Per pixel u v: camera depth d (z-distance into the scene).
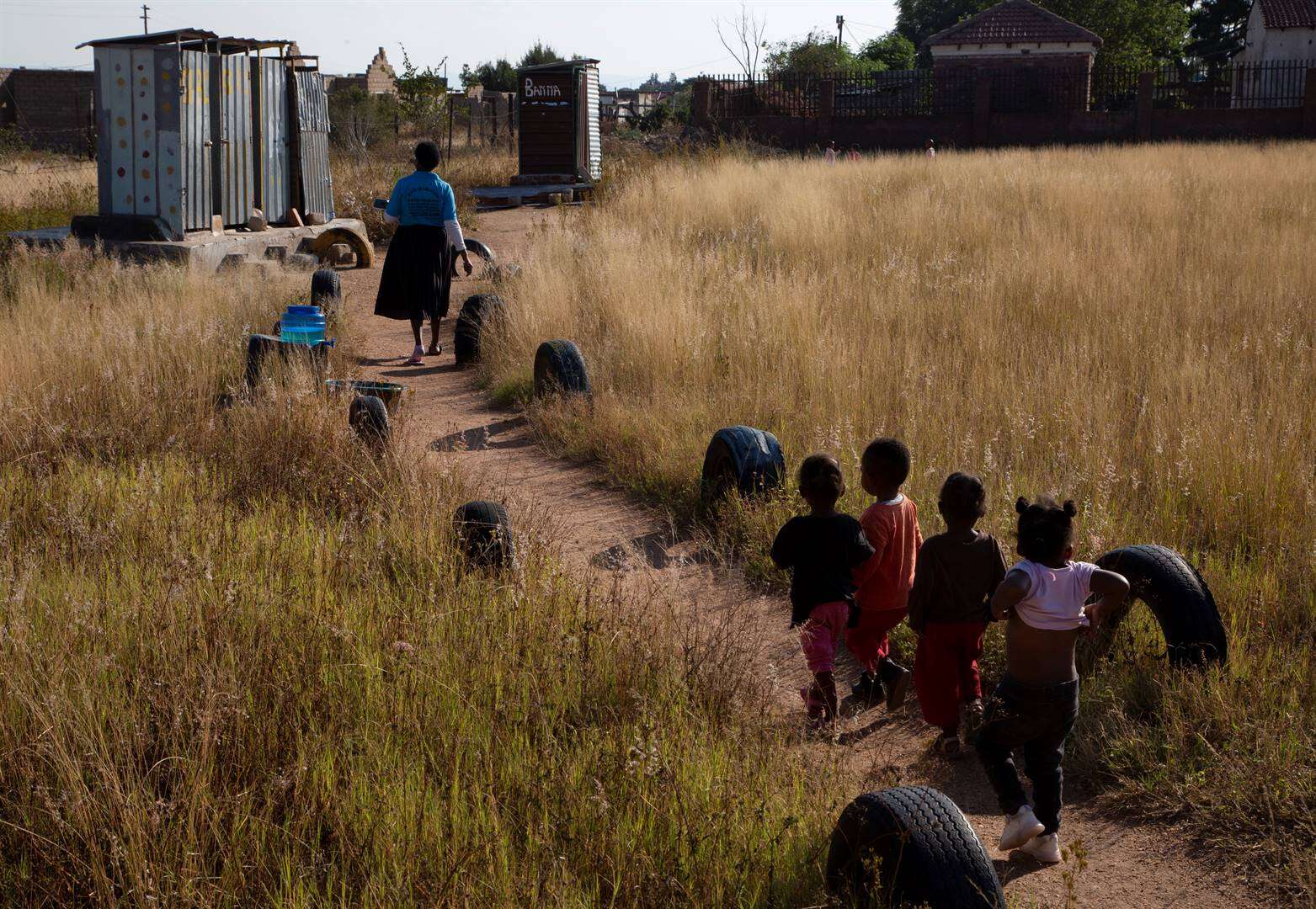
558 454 7.99
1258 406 6.98
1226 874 3.40
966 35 41.97
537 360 8.96
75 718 3.55
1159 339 8.47
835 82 43.38
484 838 3.16
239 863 3.00
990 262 12.12
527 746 3.77
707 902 3.04
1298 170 20.56
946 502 4.00
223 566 5.01
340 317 11.60
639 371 9.08
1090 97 41.59
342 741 3.69
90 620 4.16
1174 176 19.67
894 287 10.94
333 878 3.01
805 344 9.02
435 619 4.57
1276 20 43.59
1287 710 4.05
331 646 4.25
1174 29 55.31
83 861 2.99
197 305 10.94
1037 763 3.53
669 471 7.11
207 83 14.89
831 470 4.36
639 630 4.68
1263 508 5.69
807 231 14.59
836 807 3.56
